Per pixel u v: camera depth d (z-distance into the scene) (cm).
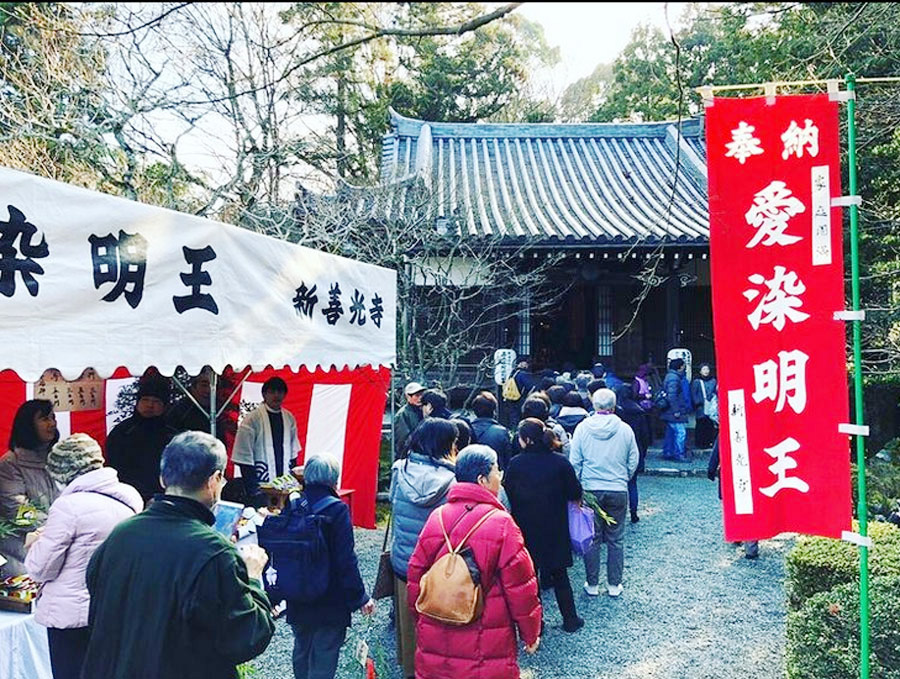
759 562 566
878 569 332
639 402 980
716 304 265
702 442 1051
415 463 340
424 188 1016
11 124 703
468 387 1068
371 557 595
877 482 673
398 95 1903
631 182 1439
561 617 453
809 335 257
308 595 288
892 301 709
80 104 743
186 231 295
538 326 1356
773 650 401
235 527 363
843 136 574
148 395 432
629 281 1165
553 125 1658
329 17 306
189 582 183
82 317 246
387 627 443
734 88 266
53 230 237
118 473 417
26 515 317
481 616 258
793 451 258
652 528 672
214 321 308
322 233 845
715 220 264
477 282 1035
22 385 486
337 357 419
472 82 1992
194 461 197
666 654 397
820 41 571
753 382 261
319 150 1070
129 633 183
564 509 415
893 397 893
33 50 700
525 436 414
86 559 258
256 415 514
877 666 262
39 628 288
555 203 1293
